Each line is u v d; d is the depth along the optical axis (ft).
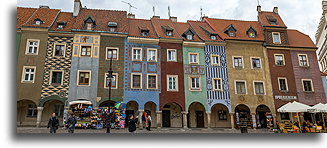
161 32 86.48
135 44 80.69
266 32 91.15
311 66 89.86
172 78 80.33
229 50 86.69
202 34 90.43
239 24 98.22
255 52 88.17
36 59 73.31
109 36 79.20
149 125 65.77
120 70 77.00
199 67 82.69
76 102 68.64
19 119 72.38
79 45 76.23
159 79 79.20
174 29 89.71
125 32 80.12
